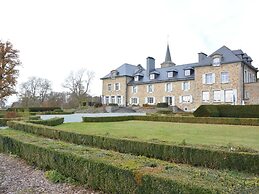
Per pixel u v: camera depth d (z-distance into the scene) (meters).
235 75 31.36
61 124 20.02
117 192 4.29
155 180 3.57
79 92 57.03
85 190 4.89
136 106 41.34
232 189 2.92
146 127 16.77
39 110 39.81
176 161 6.62
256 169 5.25
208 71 33.84
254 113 19.91
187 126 17.33
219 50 34.09
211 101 33.34
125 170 4.11
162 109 36.53
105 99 47.28
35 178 5.88
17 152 8.12
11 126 14.37
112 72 46.78
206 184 3.12
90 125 18.94
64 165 5.64
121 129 15.52
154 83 41.22
